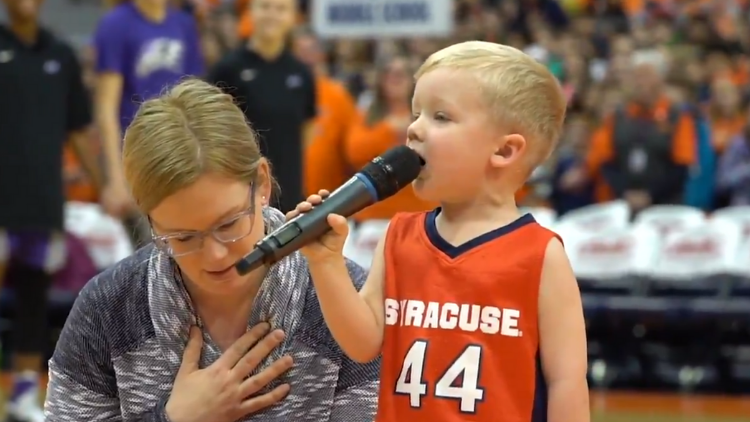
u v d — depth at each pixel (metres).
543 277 2.56
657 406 8.62
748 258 9.20
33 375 7.14
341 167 8.95
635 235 9.36
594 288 9.42
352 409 2.96
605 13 15.56
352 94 11.77
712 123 10.95
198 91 2.73
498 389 2.53
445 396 2.54
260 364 2.88
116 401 3.04
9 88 7.00
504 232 2.62
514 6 14.86
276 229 2.66
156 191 2.57
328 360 2.93
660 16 14.78
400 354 2.62
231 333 2.94
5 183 7.01
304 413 2.94
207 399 2.82
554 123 2.70
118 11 7.30
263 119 6.95
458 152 2.59
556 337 2.56
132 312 2.93
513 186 2.68
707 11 14.06
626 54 12.35
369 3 9.90
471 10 14.77
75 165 10.30
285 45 7.52
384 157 2.56
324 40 13.10
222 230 2.64
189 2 13.41
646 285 9.32
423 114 2.65
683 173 9.98
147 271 2.94
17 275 7.15
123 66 7.31
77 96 7.38
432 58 2.69
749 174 10.30
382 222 8.95
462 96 2.60
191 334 2.92
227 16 13.55
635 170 9.97
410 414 2.58
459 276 2.59
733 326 9.47
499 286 2.56
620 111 10.19
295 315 2.90
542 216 9.50
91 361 2.96
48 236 7.18
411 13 9.84
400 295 2.65
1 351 9.34
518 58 2.65
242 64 6.97
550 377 2.56
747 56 13.14
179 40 7.47
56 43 7.20
